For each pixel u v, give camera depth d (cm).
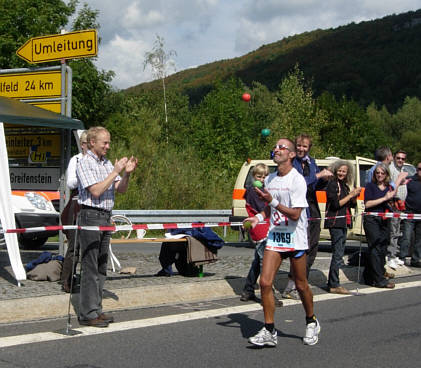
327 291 913
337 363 543
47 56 1052
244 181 1531
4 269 936
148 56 3528
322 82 14850
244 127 3494
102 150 639
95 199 644
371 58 15612
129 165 645
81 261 648
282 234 584
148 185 2248
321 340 624
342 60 15950
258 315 733
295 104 4259
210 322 690
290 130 3972
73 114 3694
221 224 834
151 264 1064
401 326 691
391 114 12569
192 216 1841
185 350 572
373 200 959
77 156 767
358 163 1421
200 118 3678
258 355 563
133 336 617
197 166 2539
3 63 3312
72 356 540
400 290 935
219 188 2505
